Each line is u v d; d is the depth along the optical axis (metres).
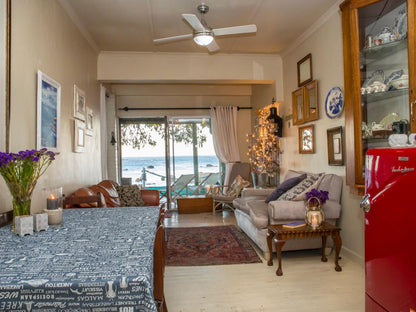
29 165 1.63
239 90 6.89
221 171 7.04
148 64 4.94
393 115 2.59
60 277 0.95
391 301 1.61
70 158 3.45
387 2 2.51
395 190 1.59
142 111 6.66
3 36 2.04
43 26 2.74
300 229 2.84
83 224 1.75
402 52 2.47
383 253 1.67
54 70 3.00
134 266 1.04
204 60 5.02
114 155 6.16
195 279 2.73
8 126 2.07
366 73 2.73
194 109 6.80
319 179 3.36
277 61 5.17
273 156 5.32
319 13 3.66
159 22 3.83
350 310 2.15
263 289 2.50
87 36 4.15
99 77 4.86
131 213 2.13
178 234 4.30
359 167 2.74
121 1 3.30
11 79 2.17
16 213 1.61
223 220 5.31
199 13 3.59
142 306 0.92
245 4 3.40
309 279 2.69
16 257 1.15
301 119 4.30
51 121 2.86
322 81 3.82
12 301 0.90
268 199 3.71
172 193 6.90
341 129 3.35
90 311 0.92
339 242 2.87
